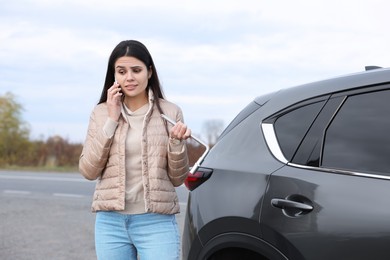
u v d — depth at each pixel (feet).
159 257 11.21
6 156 77.51
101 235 11.44
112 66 11.52
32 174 58.85
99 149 11.11
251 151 11.89
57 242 24.99
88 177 11.45
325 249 10.19
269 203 10.98
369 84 11.00
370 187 10.11
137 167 11.24
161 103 11.58
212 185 11.96
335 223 10.16
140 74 11.27
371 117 10.74
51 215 31.45
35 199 38.04
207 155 12.57
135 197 11.21
